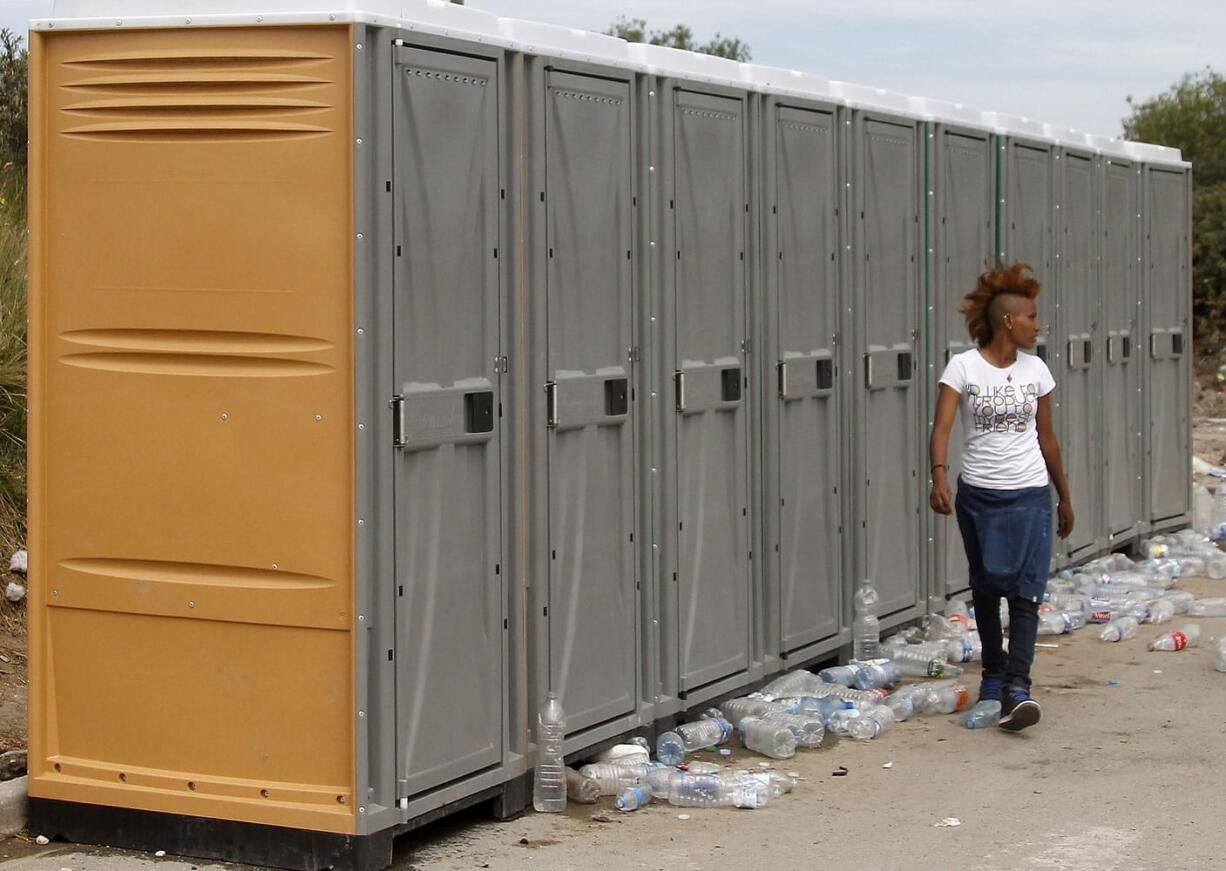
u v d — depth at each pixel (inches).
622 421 277.4
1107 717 320.5
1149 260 518.6
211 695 233.0
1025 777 279.0
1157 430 526.9
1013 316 308.3
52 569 240.8
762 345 320.2
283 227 223.9
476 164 240.4
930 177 389.7
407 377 228.1
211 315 228.5
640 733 285.6
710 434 303.6
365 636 224.2
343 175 220.5
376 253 221.5
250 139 225.0
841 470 352.5
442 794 238.2
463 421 239.0
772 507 323.3
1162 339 528.4
